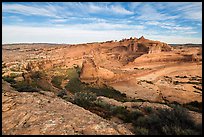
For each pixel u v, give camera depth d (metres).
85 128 8.20
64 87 57.75
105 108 14.44
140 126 10.51
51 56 134.38
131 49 165.12
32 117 9.06
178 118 10.52
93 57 127.44
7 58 118.44
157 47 154.00
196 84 67.25
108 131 8.21
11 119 8.97
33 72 72.12
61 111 10.20
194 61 116.88
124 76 72.94
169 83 70.12
